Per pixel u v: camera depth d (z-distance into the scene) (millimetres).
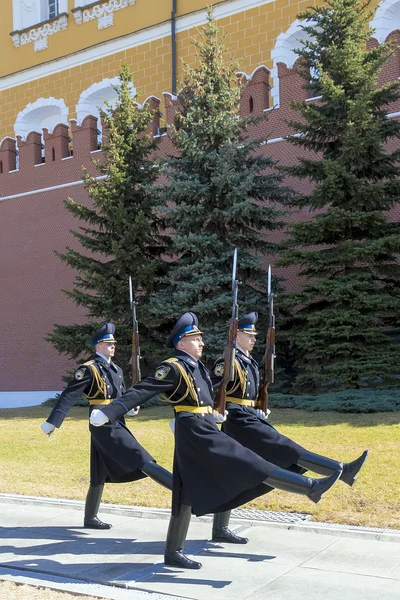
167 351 17203
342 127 16234
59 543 6227
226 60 26391
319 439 10891
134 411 6512
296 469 5941
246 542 6027
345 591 4785
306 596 4699
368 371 14984
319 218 15672
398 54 18281
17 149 26562
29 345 24906
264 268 19281
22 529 6777
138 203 18547
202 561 5547
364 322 15109
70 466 10094
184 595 4770
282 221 18312
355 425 11961
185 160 17297
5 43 33000
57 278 24391
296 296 15867
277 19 25484
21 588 5004
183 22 27688
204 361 16469
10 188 25953
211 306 15938
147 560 5633
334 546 5891
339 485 8039
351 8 16797
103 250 18312
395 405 13266
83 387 6762
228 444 5281
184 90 17969
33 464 10328
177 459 5477
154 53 28359
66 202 18656
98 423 5254
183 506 5422
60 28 31203
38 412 17938
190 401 5504
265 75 20531
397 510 6918
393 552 5684
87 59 30281
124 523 6992
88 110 30344
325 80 15883
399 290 16234
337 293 15164
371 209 16016
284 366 17453
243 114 20703
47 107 31516
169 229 20562
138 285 17766
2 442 12562
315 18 17406
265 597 4695
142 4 28828
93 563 5586
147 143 18641
